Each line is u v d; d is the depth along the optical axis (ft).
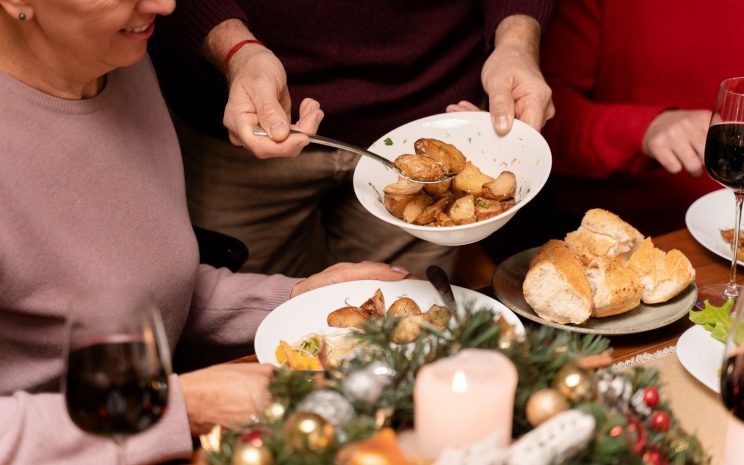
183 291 4.70
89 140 4.33
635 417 3.22
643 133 6.26
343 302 4.52
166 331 4.71
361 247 6.84
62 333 4.33
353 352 3.94
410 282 4.61
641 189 6.95
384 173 4.70
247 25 5.49
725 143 4.53
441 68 6.08
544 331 3.34
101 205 4.35
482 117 4.84
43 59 4.11
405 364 3.23
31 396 3.77
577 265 4.39
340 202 6.70
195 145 6.33
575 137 6.63
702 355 4.03
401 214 4.52
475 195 4.56
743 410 3.19
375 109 6.06
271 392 3.26
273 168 6.24
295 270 7.02
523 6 5.76
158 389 3.28
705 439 3.72
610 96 7.13
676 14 6.59
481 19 6.19
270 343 4.28
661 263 4.47
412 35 5.89
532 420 3.06
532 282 4.36
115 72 4.55
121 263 4.40
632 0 6.69
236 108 4.83
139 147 4.57
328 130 6.10
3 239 4.08
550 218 7.26
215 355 5.38
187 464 3.75
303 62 5.87
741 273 4.83
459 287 4.56
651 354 4.20
